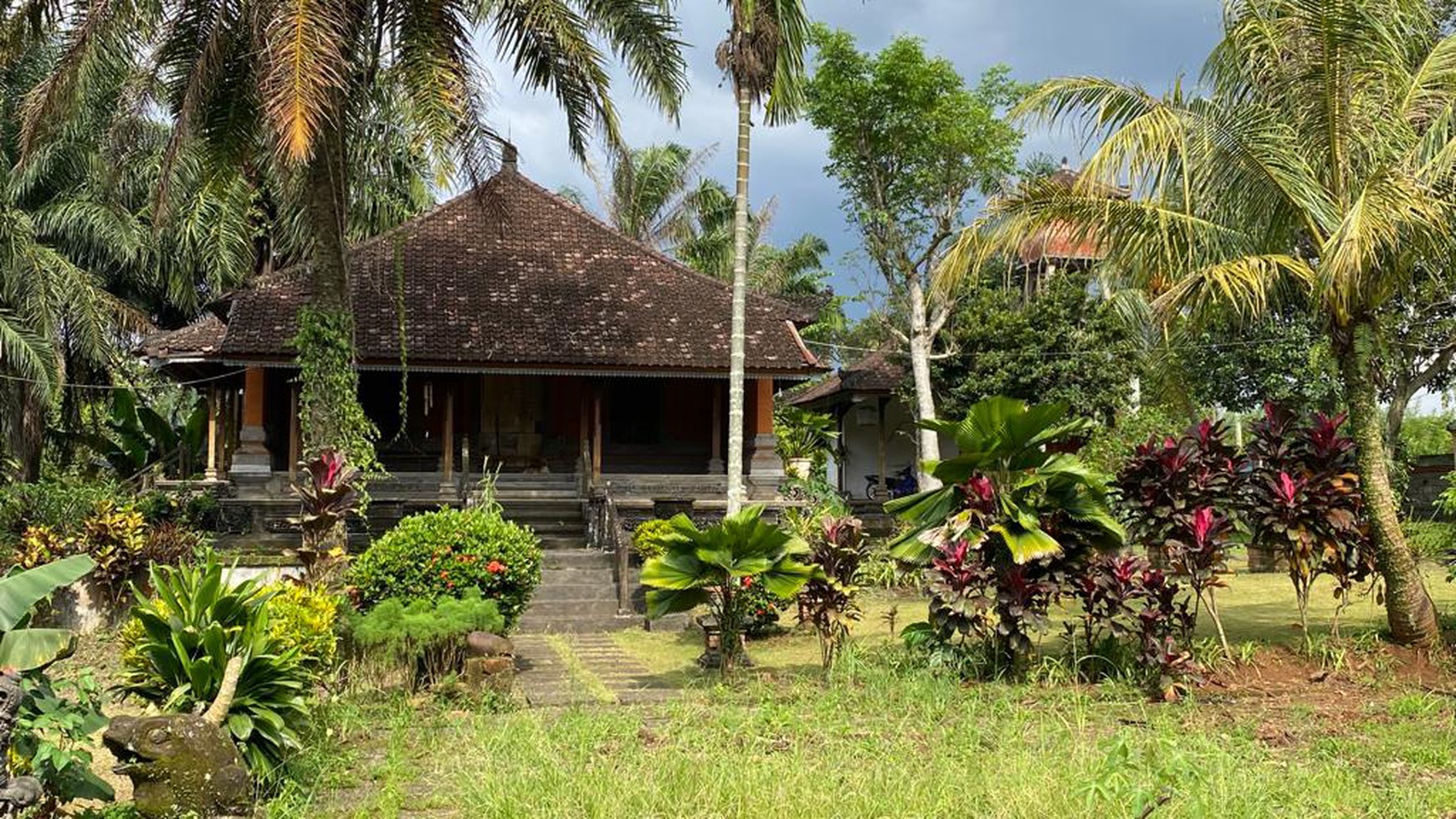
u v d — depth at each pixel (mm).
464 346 17578
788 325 20422
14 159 22422
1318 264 10453
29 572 5160
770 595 12844
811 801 5516
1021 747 6766
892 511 10516
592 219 22125
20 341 20312
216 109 12789
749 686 9305
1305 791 5840
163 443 24828
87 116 21328
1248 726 7723
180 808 5258
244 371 19453
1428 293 11672
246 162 14070
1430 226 9328
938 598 9336
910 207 23578
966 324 23656
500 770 6141
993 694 8820
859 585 12008
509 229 21125
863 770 6246
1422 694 8891
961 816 5402
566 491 19594
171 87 12586
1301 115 10469
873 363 27641
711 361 18531
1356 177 10414
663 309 19953
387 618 8953
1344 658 9750
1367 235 9055
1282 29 10320
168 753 5289
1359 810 5668
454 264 19922
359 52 12141
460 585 10359
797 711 8211
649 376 18484
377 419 20188
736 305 13867
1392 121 10406
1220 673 9344
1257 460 10477
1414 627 10047
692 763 6223
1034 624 9180
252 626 6219
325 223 12328
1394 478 20500
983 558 9750
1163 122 10125
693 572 9828
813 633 13188
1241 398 24062
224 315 18906
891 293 24281
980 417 9500
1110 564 9180
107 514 13773
